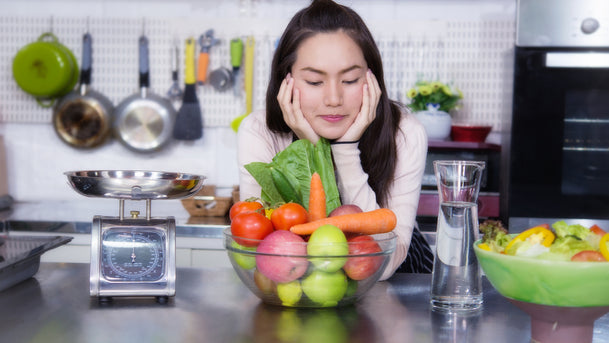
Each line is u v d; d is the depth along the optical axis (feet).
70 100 10.12
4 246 4.35
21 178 10.41
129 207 9.84
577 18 8.07
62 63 9.75
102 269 3.61
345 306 3.58
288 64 4.74
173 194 3.67
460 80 9.98
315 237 3.29
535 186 8.39
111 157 10.36
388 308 3.55
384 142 5.03
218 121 10.15
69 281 4.08
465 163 3.46
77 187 3.61
